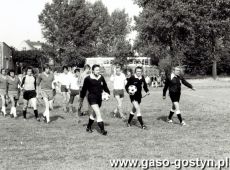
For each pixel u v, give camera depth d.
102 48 100.62
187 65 64.56
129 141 9.27
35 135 10.33
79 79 16.05
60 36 81.31
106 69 65.50
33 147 8.70
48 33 83.06
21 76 19.56
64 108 16.52
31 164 7.14
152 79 42.94
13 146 8.84
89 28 84.06
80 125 12.24
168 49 50.78
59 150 8.33
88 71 16.12
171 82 11.95
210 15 46.78
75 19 82.06
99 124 10.27
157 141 9.20
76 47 83.19
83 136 10.07
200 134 10.16
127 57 60.34
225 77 62.75
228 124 12.01
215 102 20.06
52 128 11.63
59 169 6.77
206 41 50.69
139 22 48.47
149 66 55.41
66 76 16.58
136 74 11.36
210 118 13.52
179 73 12.02
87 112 15.55
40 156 7.78
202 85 40.28
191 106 17.88
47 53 83.31
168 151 8.09
